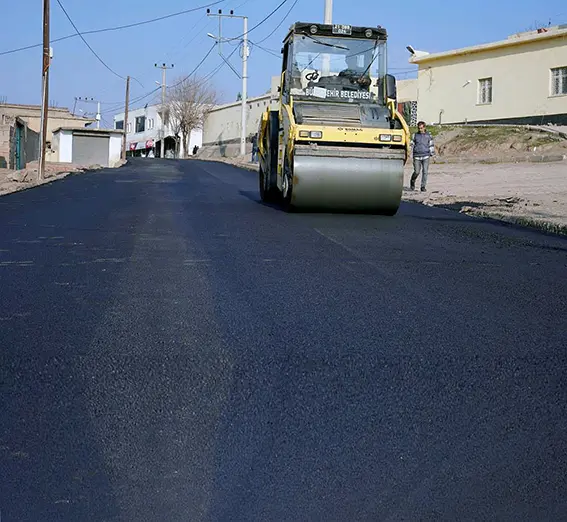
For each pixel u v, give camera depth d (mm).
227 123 66625
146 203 15711
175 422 4449
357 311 6707
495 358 5504
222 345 5656
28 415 4492
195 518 3549
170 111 74375
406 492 3799
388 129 12852
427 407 4695
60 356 5355
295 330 6074
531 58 34719
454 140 32875
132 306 6738
